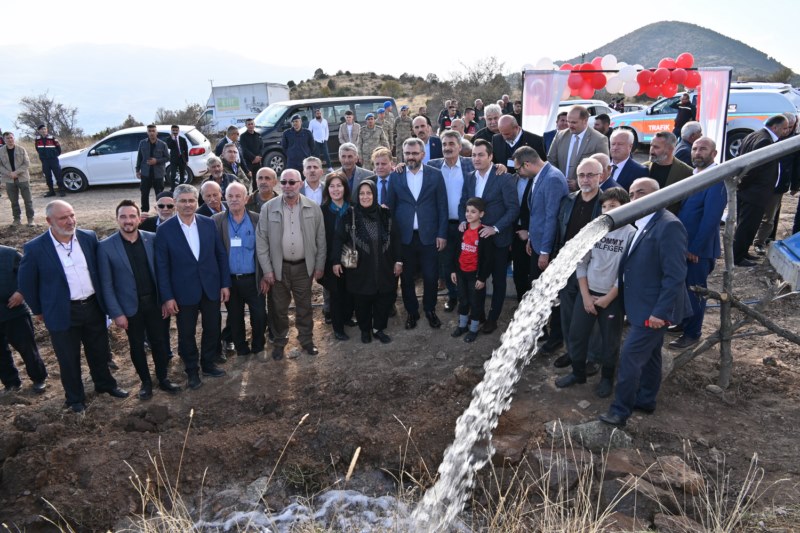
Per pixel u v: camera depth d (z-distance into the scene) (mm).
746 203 6828
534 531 3041
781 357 4848
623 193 4016
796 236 6738
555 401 4359
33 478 3711
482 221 5309
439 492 3395
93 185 14734
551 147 6023
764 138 6836
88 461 3834
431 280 5723
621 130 5234
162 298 4738
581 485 3178
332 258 5395
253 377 5121
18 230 10375
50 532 3451
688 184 3078
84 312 4520
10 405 4766
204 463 3949
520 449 3729
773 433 3807
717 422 3975
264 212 5145
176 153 11672
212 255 4910
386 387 4680
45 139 13883
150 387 4855
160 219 5379
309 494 3748
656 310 3607
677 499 3234
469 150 6730
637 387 3844
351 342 5727
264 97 27062
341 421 4105
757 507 3158
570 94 8602
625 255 3873
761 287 6352
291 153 12633
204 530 3465
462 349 5395
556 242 4848
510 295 6484
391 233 5387
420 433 3977
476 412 3658
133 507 3613
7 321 4832
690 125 6520
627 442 3738
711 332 5379
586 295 4207
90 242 4531
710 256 4781
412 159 5375
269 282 5184
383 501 3586
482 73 31234
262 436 4078
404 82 52125
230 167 8367
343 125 13891
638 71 8367
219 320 5164
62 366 4504
